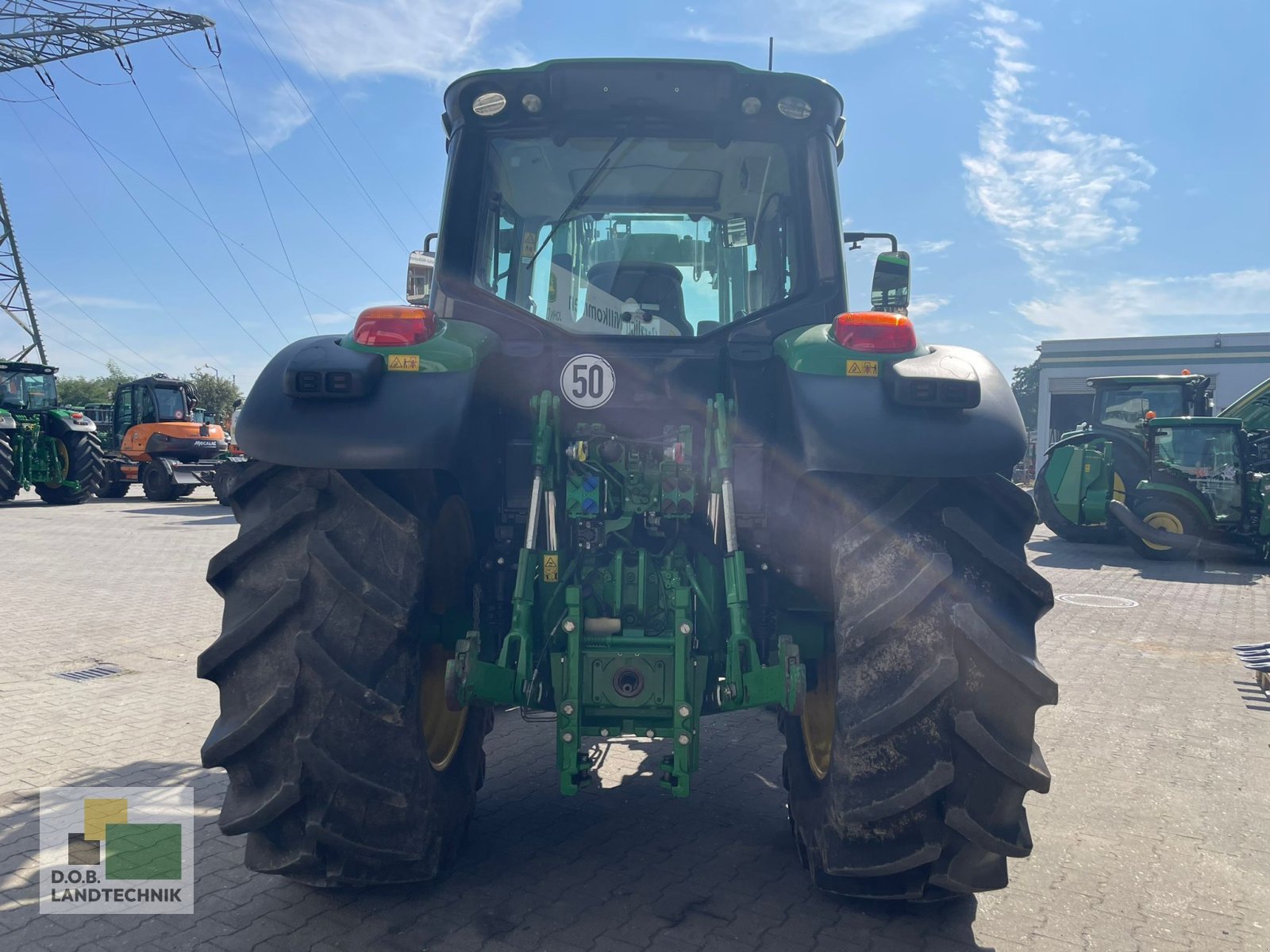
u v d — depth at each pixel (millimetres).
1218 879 3127
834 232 3107
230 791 2467
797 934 2686
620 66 3023
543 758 4195
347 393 2393
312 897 2869
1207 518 11797
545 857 3166
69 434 19203
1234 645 6949
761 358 3023
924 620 2344
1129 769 4238
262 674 2373
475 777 3041
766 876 3043
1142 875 3150
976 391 2441
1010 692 2340
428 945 2600
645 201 3197
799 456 2502
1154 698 5453
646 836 3348
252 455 2414
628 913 2785
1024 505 2477
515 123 3123
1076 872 3166
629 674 2629
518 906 2818
